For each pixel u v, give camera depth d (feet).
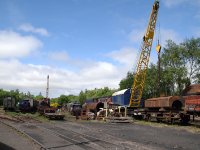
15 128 85.66
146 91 222.69
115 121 132.05
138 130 93.15
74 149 52.80
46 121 126.11
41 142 61.16
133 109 166.81
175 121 125.18
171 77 220.84
